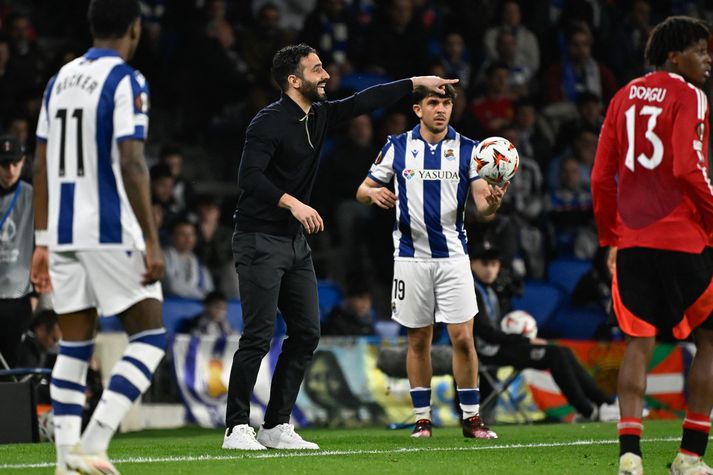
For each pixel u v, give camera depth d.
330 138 52.62
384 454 21.73
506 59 57.06
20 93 44.50
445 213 26.42
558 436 27.94
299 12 59.25
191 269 43.44
